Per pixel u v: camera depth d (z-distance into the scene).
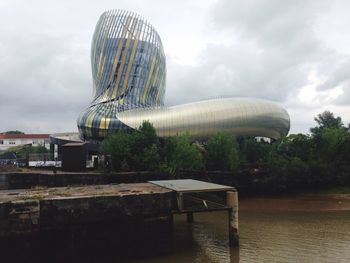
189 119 91.12
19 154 131.75
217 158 69.81
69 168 62.47
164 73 136.00
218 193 42.16
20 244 24.59
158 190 30.72
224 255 29.27
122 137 64.88
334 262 27.03
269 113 96.06
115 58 121.56
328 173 70.44
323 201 61.72
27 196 27.11
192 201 34.03
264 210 54.34
